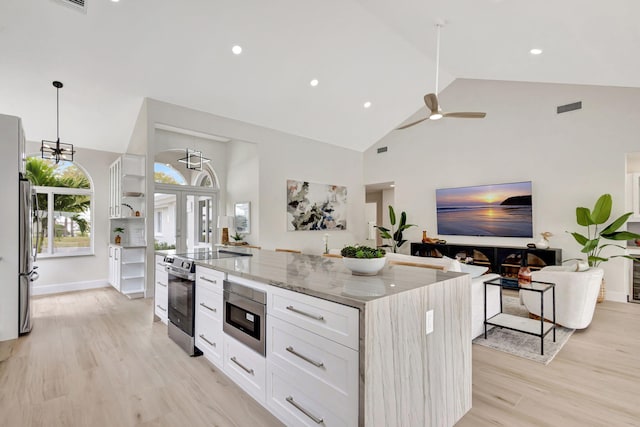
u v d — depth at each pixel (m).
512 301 4.63
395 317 1.45
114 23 3.56
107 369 2.55
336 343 1.43
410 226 6.92
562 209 5.20
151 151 4.80
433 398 1.69
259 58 4.53
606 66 3.87
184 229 6.28
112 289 5.56
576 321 3.33
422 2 3.56
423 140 6.96
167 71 4.39
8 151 3.27
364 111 6.57
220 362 2.38
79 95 4.43
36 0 3.15
